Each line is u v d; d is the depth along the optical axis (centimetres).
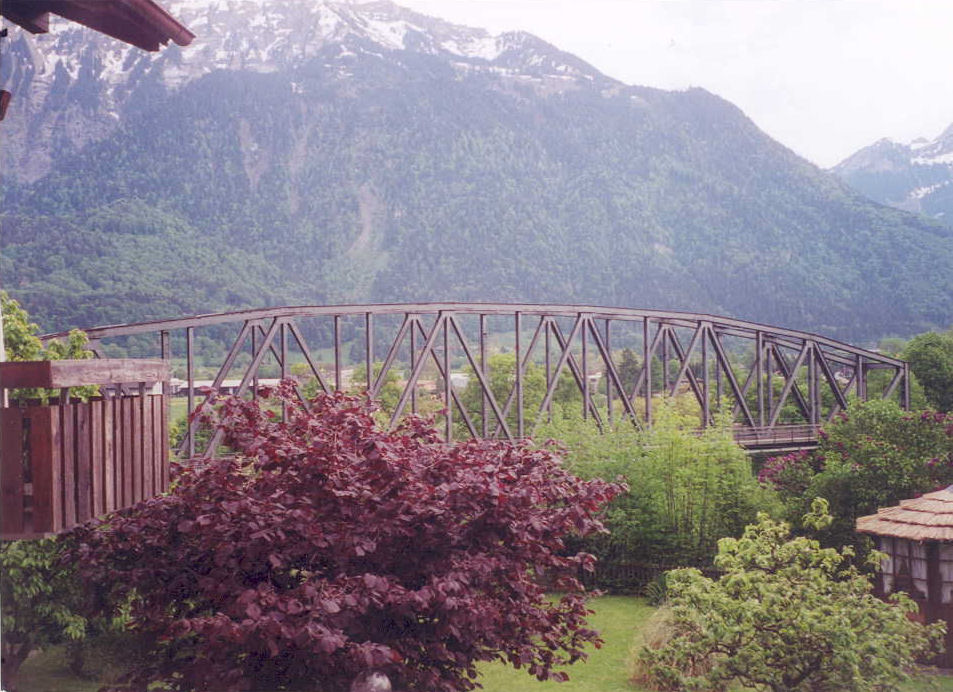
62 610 1080
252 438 845
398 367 8431
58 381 649
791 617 1102
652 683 1216
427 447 898
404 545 821
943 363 3488
